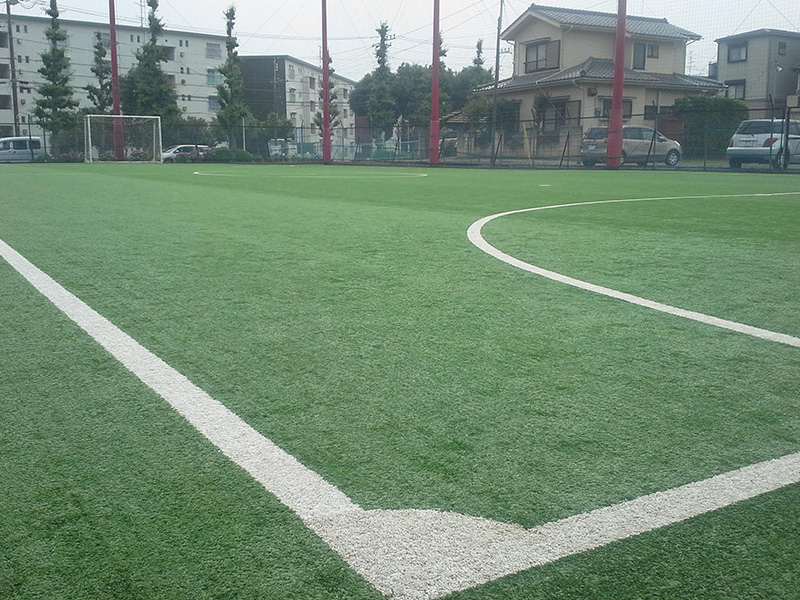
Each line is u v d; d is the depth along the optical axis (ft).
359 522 4.32
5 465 5.07
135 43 185.78
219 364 7.32
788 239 16.40
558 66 104.37
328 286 11.03
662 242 15.81
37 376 6.93
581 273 12.19
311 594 3.64
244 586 3.71
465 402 6.31
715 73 130.62
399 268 12.52
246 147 122.11
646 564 3.91
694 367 7.27
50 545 4.07
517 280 11.55
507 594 3.65
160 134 103.14
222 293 10.52
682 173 59.16
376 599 3.60
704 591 3.68
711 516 4.40
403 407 6.20
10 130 168.96
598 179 47.70
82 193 30.63
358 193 31.55
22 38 171.42
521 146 98.89
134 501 4.57
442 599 3.60
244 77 195.31
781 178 48.60
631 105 101.65
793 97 112.16
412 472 4.98
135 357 7.53
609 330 8.63
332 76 225.76
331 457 5.22
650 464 5.12
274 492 4.69
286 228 17.89
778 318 9.25
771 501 4.58
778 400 6.38
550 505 4.53
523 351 7.79
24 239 15.79
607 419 5.94
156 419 5.91
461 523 4.31
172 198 27.81
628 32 102.94
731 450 5.36
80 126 114.42
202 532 4.20
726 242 15.90
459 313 9.42
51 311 9.44
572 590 3.68
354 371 7.13
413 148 118.32
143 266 12.60
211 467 5.05
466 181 44.37
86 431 5.66
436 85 90.58
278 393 6.52
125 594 3.65
